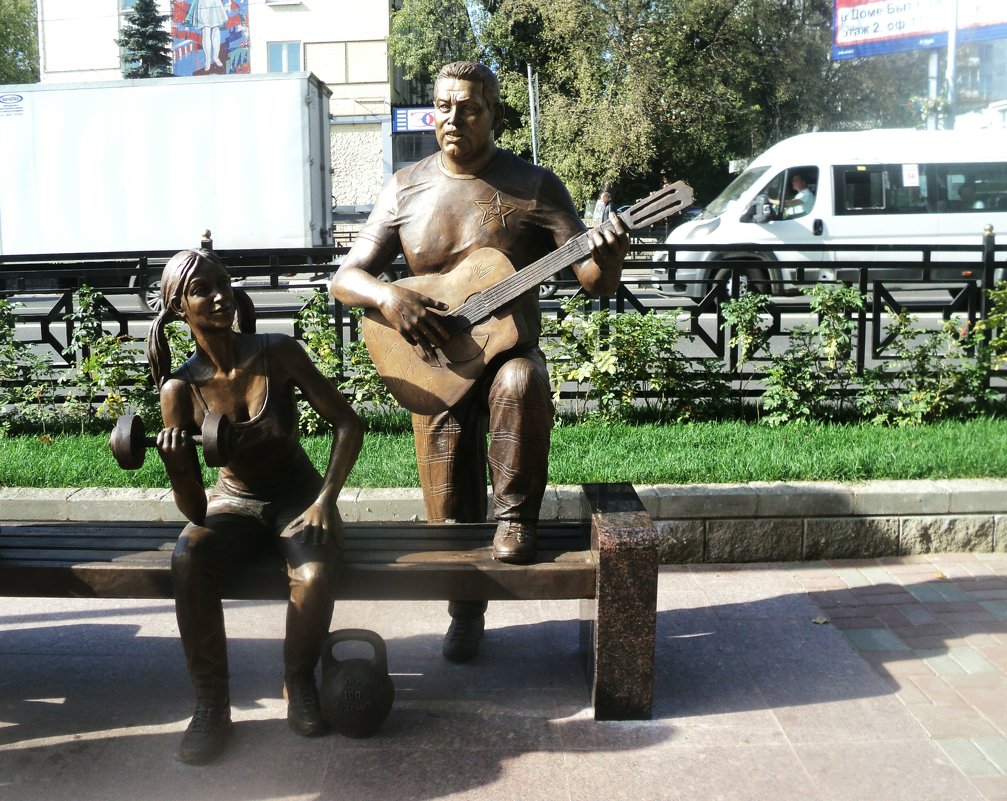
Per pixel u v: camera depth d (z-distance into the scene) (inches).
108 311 253.4
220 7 1208.8
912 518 175.5
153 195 645.3
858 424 234.7
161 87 634.2
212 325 111.8
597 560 116.9
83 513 181.8
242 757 111.0
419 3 1053.2
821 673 131.6
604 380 238.5
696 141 998.4
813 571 170.9
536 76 950.4
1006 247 247.8
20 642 145.8
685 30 949.8
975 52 967.0
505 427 117.2
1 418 245.9
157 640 146.4
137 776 107.3
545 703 123.7
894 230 561.6
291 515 119.3
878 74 1083.3
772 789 103.7
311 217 647.1
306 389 118.8
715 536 173.9
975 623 147.6
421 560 117.1
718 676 131.0
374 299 119.7
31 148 642.8
